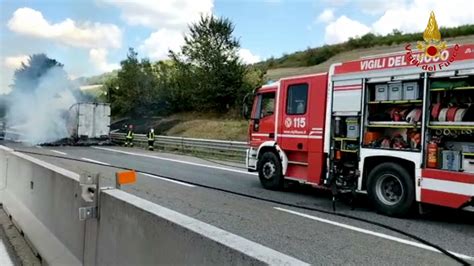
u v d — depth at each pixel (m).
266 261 1.89
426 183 6.95
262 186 10.85
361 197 9.22
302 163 9.60
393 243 5.79
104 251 3.42
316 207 8.28
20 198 6.48
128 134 25.36
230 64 29.45
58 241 4.54
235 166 15.59
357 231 6.42
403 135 7.52
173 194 9.42
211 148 19.80
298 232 6.32
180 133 26.77
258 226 6.65
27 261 4.91
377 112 7.93
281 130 10.02
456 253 5.39
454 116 6.67
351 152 8.26
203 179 12.06
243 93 28.72
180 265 2.44
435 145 6.91
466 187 6.45
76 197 4.13
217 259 2.16
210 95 29.80
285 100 9.95
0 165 7.94
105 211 3.46
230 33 29.84
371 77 7.92
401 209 7.28
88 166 14.55
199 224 2.49
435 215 7.57
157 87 33.38
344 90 8.45
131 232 3.01
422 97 7.11
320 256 5.18
